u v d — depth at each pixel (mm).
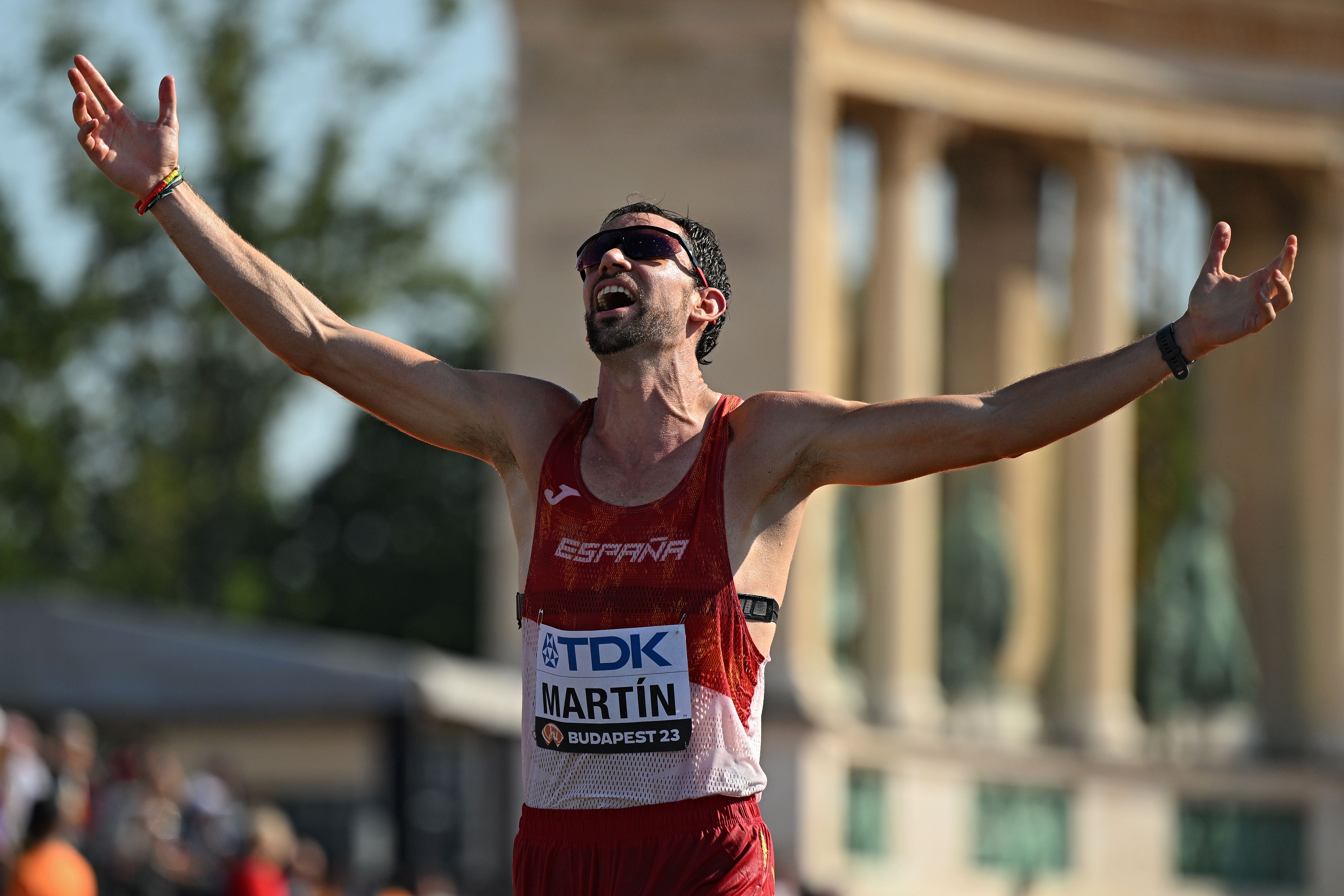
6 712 92312
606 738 22109
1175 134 155125
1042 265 162125
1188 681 158125
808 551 129375
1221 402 166500
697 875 22047
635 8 131375
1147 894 151250
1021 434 22250
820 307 133875
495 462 24469
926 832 140250
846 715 137625
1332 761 157250
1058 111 150875
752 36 130250
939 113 145375
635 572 22141
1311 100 158875
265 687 91750
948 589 152000
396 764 91062
